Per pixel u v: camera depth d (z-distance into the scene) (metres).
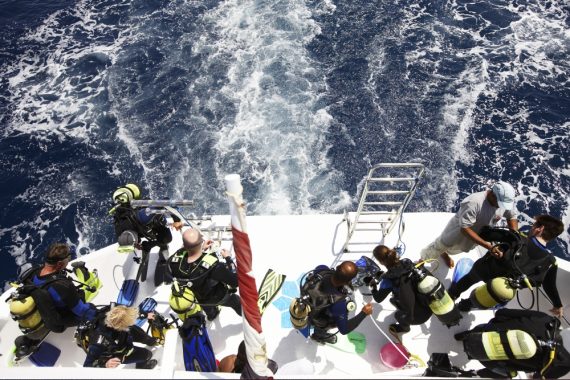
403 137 15.10
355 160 14.56
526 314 4.93
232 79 17.08
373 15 19.17
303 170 14.38
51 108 16.58
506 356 4.69
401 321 5.50
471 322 6.15
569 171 14.19
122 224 6.11
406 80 16.77
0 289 12.14
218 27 19.03
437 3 19.66
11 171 14.77
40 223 13.53
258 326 3.77
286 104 16.16
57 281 5.22
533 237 5.24
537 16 18.95
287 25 18.88
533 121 15.46
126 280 6.46
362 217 7.27
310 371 5.03
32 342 5.57
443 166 14.35
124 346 5.09
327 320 5.20
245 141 15.17
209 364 5.12
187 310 5.03
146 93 16.86
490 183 13.94
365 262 6.40
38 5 20.64
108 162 14.90
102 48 18.66
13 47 18.83
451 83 16.64
